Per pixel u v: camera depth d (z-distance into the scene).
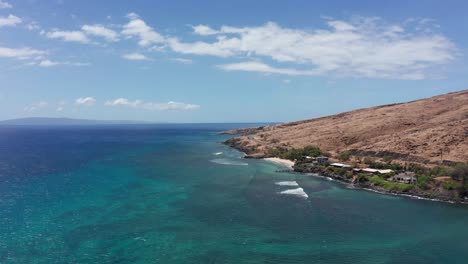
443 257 48.59
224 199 76.50
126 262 45.50
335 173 106.50
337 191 87.38
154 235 54.78
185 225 59.50
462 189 79.44
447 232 58.06
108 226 58.38
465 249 51.22
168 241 52.50
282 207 70.88
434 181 85.56
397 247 51.69
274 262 46.44
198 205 71.50
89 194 80.19
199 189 86.44
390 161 113.31
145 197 77.75
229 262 46.25
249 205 72.00
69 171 113.19
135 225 59.12
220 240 53.28
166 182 95.12
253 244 52.00
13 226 57.66
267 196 79.94
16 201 73.56
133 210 67.62
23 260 45.31
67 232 55.34
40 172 111.12
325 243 52.75
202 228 58.19
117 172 111.38
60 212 65.69
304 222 61.88
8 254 46.97
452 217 66.25
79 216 63.44
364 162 118.31
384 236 55.88
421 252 50.09
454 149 111.19
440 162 104.00
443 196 80.38
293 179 102.31
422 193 83.25
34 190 84.12
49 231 55.62
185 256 47.66
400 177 92.88
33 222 59.78
